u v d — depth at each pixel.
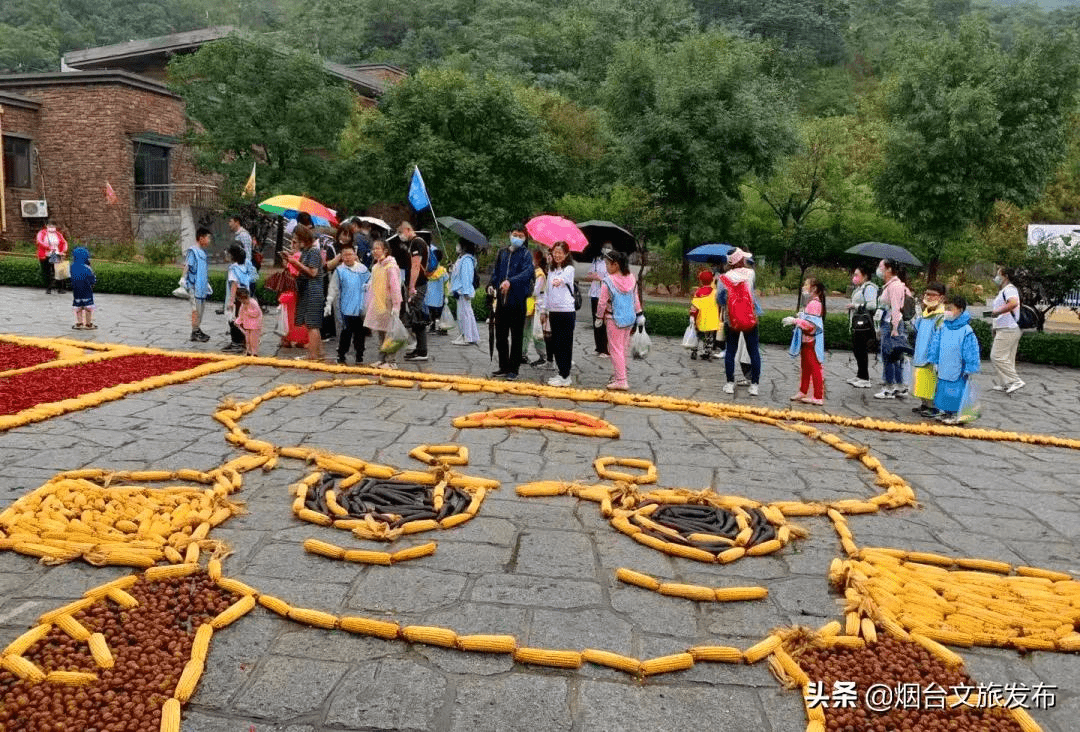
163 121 25.48
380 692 3.01
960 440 7.77
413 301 10.30
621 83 22.00
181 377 8.16
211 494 4.69
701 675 3.23
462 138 20.50
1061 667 3.46
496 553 4.25
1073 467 6.88
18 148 23.83
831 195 29.03
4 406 6.59
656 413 8.02
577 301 9.63
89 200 24.25
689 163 20.22
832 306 23.58
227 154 23.30
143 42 30.16
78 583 3.69
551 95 24.64
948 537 4.95
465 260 11.89
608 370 10.60
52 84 23.94
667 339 14.35
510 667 3.21
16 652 3.03
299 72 20.59
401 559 4.09
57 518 4.29
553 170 20.91
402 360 10.41
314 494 4.92
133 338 11.22
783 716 3.01
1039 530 5.15
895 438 7.66
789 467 6.29
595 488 5.20
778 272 29.53
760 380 10.58
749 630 3.60
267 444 5.81
